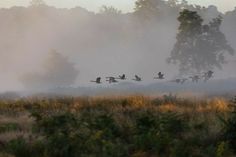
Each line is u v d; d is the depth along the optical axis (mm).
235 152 21453
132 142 22781
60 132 23047
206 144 22516
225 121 23328
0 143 22516
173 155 20609
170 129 24625
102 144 21766
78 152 20969
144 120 25344
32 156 20938
